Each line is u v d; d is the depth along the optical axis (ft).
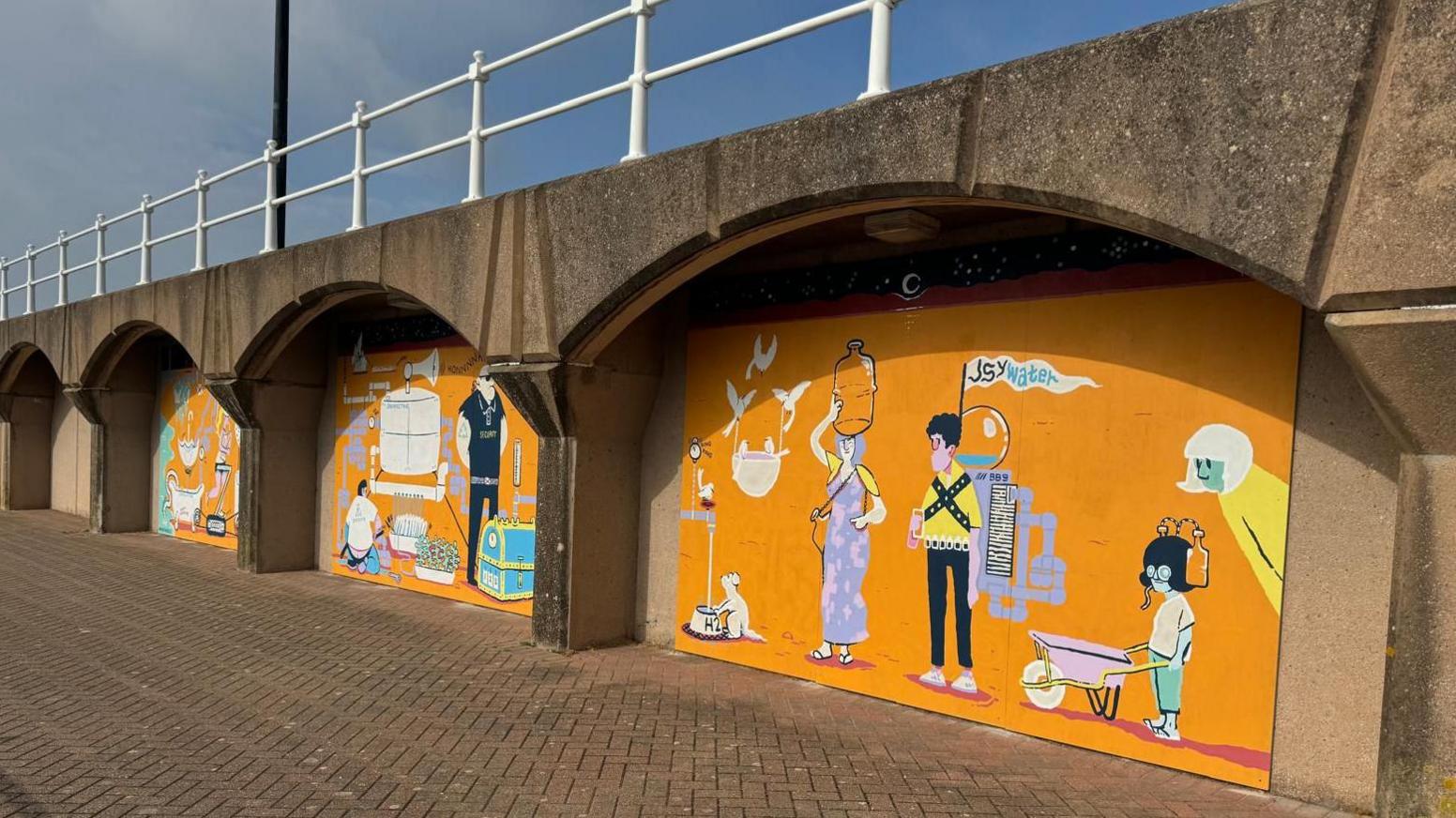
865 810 13.15
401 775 14.38
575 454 21.83
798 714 17.48
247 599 28.76
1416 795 10.44
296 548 34.55
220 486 40.83
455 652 22.06
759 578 20.79
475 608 27.71
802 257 20.36
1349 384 13.14
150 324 38.27
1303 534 13.52
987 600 17.01
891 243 18.74
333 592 30.30
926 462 18.02
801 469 20.15
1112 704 15.38
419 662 21.08
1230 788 13.96
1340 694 13.14
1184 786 14.05
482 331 22.36
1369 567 12.91
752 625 20.85
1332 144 10.66
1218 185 11.55
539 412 21.61
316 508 34.96
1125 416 15.40
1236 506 14.16
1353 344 10.62
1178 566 14.71
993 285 17.20
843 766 14.82
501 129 22.61
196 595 29.48
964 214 16.79
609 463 22.62
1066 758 15.28
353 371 33.42
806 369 20.17
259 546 33.55
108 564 35.65
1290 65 11.00
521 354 21.54
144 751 15.34
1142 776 14.47
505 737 16.08
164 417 45.39
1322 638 13.32
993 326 17.15
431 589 29.86
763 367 20.97
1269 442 13.85
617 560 22.95
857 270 19.39
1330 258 10.76
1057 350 16.26
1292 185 10.97
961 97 13.93
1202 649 14.43
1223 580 14.24
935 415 17.92
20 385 55.47
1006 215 16.78
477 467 28.22
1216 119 11.57
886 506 18.61
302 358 34.04
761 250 20.65
